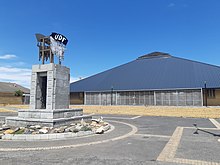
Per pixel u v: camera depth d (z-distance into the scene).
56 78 13.95
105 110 28.00
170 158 6.68
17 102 47.19
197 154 7.13
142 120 19.00
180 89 28.47
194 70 32.78
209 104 27.72
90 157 6.77
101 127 11.93
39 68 14.27
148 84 31.97
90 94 34.97
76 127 11.58
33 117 13.03
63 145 8.48
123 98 32.25
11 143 8.84
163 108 24.28
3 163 6.14
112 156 6.90
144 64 40.62
